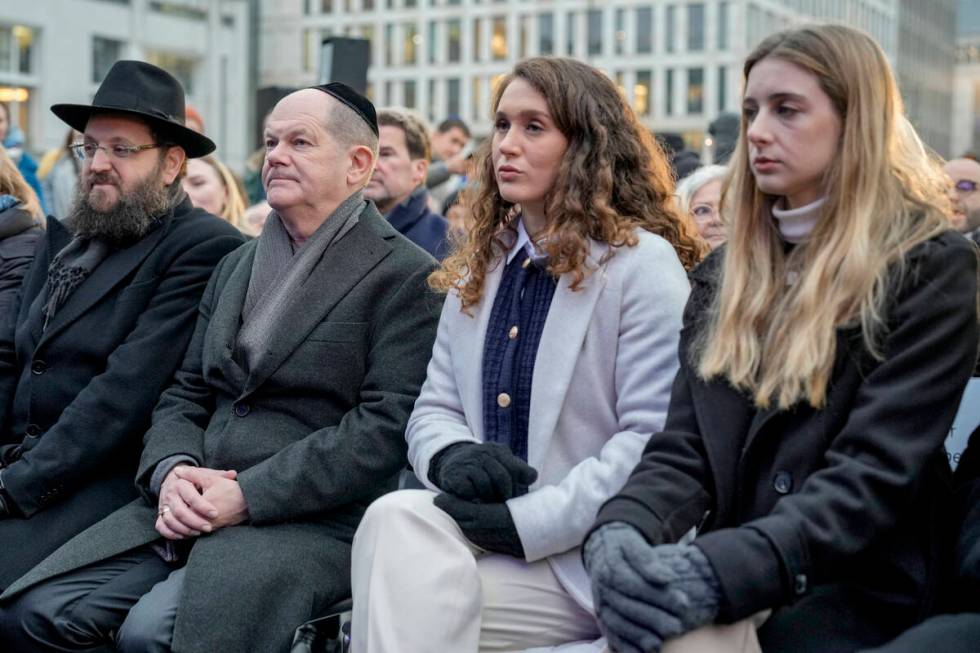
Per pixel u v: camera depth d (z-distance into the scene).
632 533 2.38
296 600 3.23
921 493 2.57
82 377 3.96
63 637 3.36
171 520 3.35
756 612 2.31
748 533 2.33
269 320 3.57
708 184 4.61
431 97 57.09
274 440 3.50
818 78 2.55
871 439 2.41
